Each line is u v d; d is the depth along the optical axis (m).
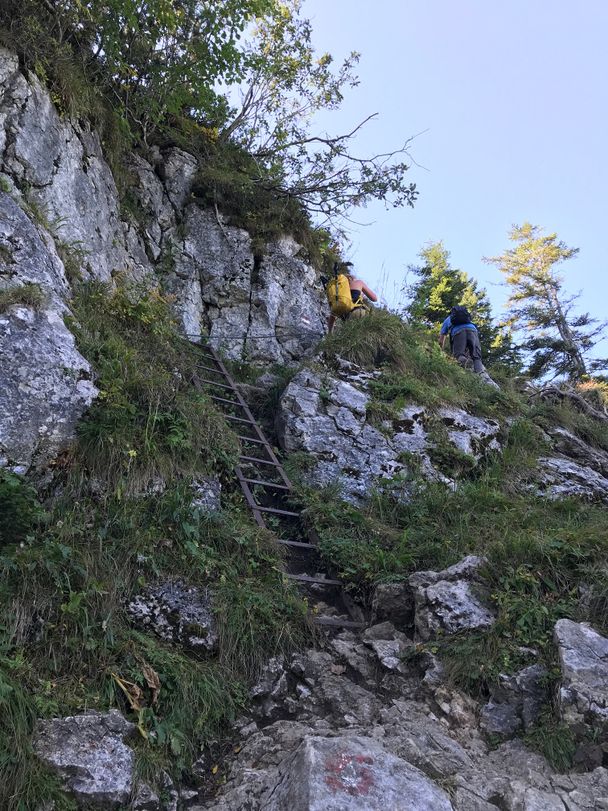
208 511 4.98
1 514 3.91
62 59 7.31
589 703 3.72
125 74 8.28
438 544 5.55
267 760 3.58
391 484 6.57
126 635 3.90
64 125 7.21
